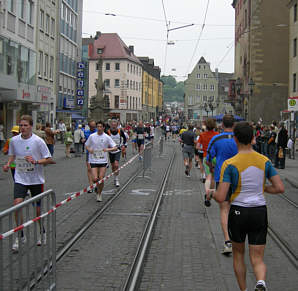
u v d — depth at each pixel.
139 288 5.11
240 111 50.06
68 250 6.60
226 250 6.35
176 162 22.33
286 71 43.28
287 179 15.33
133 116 92.56
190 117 105.62
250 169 4.37
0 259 3.55
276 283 5.33
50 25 40.06
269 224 8.55
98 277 5.45
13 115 31.27
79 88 51.25
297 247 6.88
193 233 7.72
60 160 22.55
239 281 4.50
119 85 86.75
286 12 43.19
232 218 4.40
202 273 5.63
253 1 43.31
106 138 10.58
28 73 31.42
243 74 48.38
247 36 46.16
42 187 6.78
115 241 7.12
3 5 27.34
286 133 19.44
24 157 6.60
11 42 27.66
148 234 7.46
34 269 4.37
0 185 13.41
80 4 52.78
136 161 22.41
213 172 6.98
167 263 6.05
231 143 6.63
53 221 4.96
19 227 3.93
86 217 8.86
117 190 12.47
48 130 18.11
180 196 11.70
